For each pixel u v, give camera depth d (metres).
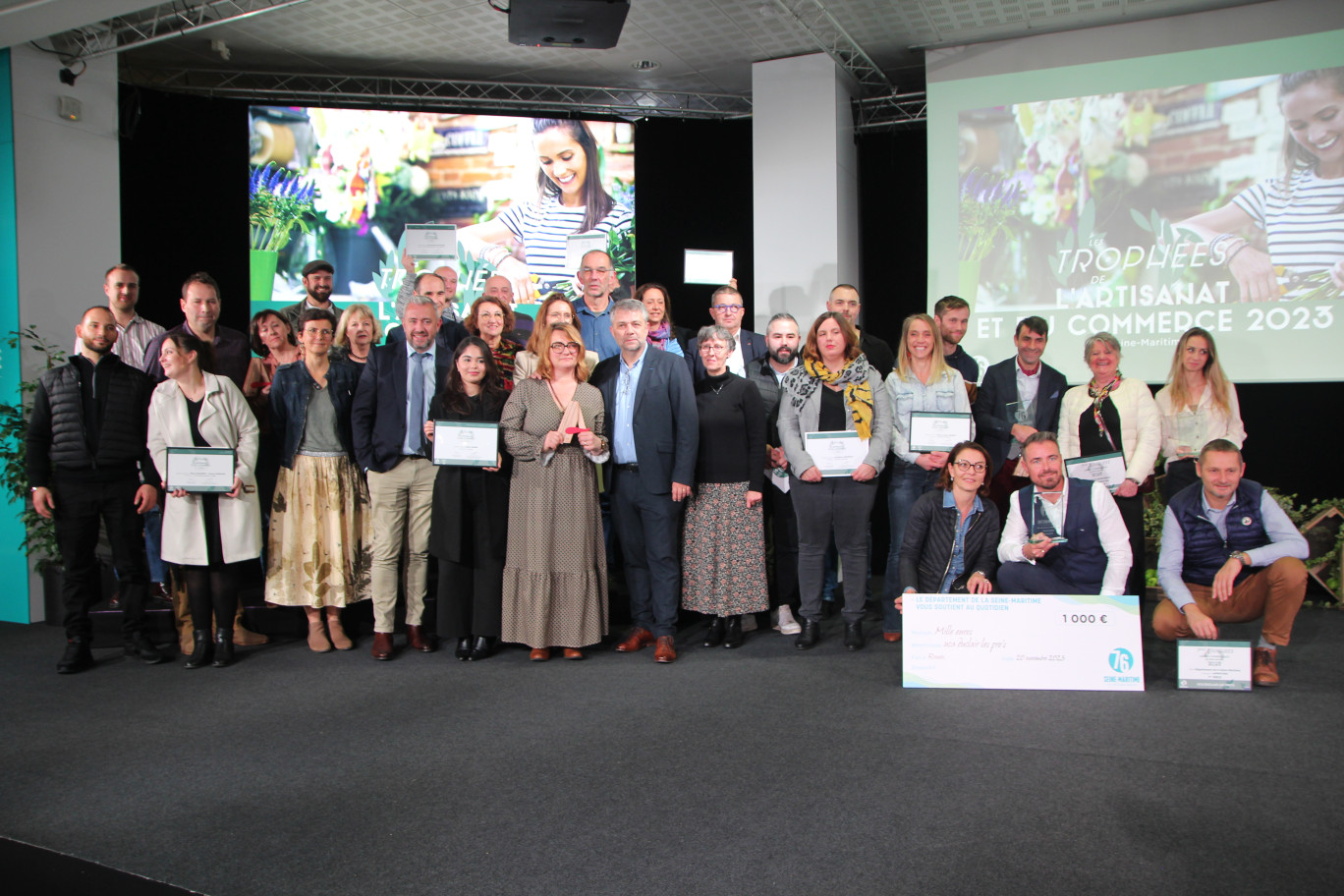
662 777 2.50
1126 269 5.24
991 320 5.52
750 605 3.87
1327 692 3.19
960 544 3.59
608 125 6.47
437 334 4.36
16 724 3.04
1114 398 4.00
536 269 6.42
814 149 5.81
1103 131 5.28
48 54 4.77
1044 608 3.27
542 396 3.70
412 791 2.43
